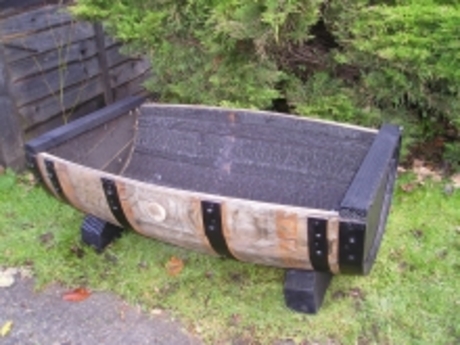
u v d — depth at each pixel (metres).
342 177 2.42
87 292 2.32
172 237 2.09
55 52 3.49
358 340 2.03
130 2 2.89
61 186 2.25
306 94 2.93
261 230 1.85
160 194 1.97
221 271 2.40
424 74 2.50
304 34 2.60
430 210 2.76
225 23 2.53
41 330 2.14
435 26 2.42
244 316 2.15
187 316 2.17
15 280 2.41
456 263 2.38
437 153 3.21
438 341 2.00
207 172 2.70
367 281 2.31
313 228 1.75
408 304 2.18
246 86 2.79
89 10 2.83
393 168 2.25
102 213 2.24
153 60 2.95
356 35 2.59
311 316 2.13
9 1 3.09
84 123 2.51
